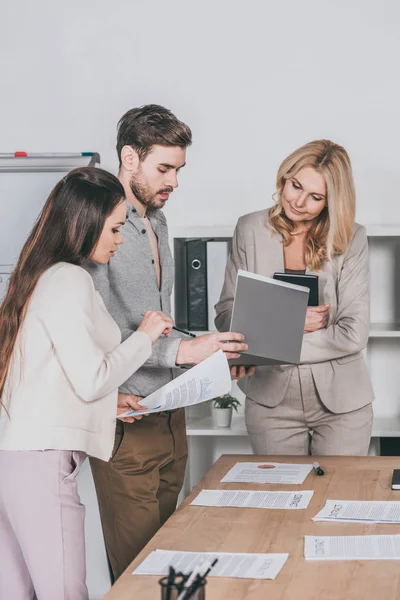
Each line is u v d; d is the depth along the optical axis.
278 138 3.65
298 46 3.62
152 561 1.65
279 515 1.94
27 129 3.77
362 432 2.91
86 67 3.72
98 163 3.31
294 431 2.95
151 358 2.42
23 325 2.00
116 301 2.42
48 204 2.11
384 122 3.60
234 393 3.73
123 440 2.41
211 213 3.71
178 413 2.60
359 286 2.90
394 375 3.64
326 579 1.53
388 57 3.58
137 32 3.68
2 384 2.02
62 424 1.99
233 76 3.65
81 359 1.95
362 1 3.57
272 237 2.94
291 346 2.48
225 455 2.58
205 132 3.68
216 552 1.69
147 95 3.70
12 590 2.13
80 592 2.03
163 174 2.46
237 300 2.41
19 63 3.75
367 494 2.08
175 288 3.42
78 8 3.71
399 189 3.62
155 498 2.46
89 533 3.19
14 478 1.99
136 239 2.43
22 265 2.07
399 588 1.47
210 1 3.64
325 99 3.62
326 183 2.80
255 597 1.45
